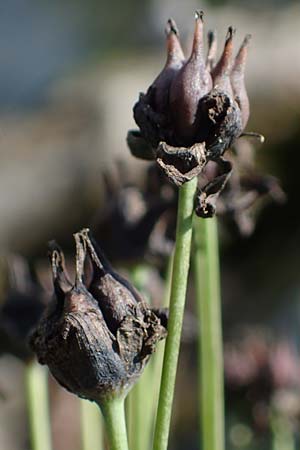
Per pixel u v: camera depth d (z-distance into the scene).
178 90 0.15
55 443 0.30
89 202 0.45
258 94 0.43
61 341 0.15
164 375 0.15
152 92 0.15
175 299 0.15
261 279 0.45
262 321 0.45
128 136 0.16
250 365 0.23
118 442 0.15
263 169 0.43
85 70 0.52
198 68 0.15
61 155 0.46
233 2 0.48
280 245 0.44
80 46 0.59
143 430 0.19
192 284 0.27
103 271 0.15
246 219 0.19
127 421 0.20
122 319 0.15
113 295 0.15
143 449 0.19
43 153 0.46
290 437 0.23
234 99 0.15
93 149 0.46
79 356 0.15
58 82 0.51
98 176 0.45
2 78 0.54
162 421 0.15
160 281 0.20
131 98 0.47
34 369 0.19
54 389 0.31
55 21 0.61
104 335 0.15
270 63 0.44
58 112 0.48
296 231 0.44
